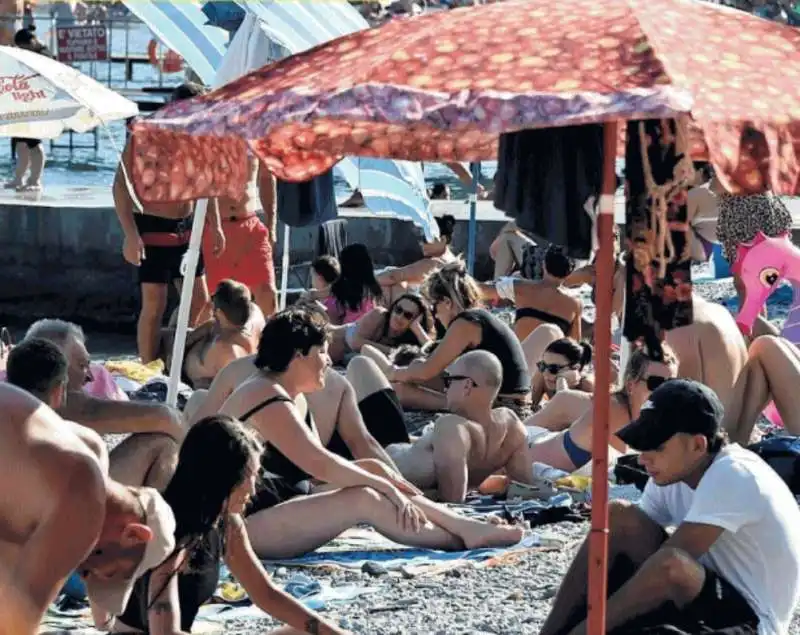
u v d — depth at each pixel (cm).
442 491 1383
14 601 653
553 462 1458
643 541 917
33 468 654
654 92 611
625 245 728
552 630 911
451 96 617
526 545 1241
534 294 2009
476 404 1406
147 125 675
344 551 1228
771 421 1641
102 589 721
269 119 638
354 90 625
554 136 716
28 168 3306
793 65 662
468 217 3048
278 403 1177
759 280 1698
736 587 880
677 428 894
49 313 2928
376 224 2972
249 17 1652
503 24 687
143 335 2058
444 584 1138
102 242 2898
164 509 722
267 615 1056
